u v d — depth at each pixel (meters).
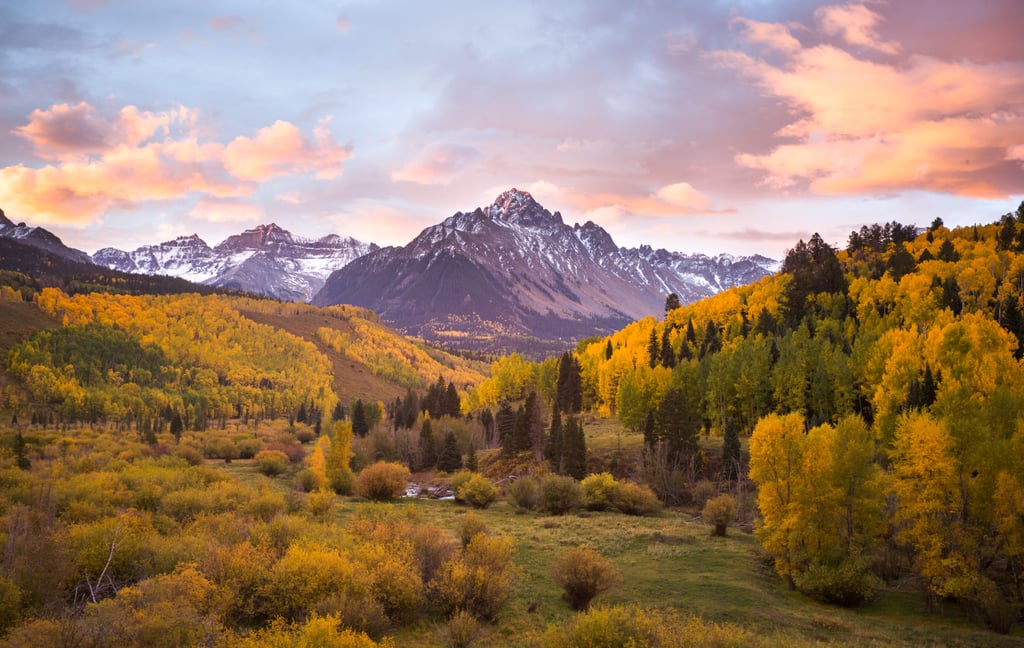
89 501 45.47
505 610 34.53
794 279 149.62
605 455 93.00
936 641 30.84
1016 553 34.59
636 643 22.95
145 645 22.75
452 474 104.94
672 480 78.31
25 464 68.44
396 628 30.17
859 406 85.31
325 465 92.50
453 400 154.50
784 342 103.06
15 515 34.12
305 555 31.48
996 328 74.12
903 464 41.62
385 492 75.44
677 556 47.59
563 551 48.62
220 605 27.67
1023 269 112.06
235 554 31.77
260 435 171.50
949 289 106.25
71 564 30.66
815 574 39.25
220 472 67.56
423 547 36.91
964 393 47.72
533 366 169.25
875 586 40.25
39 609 26.64
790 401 87.12
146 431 141.25
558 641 24.38
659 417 84.56
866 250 172.75
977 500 37.06
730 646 23.75
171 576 28.81
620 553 48.81
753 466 43.41
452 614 31.95
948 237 170.25
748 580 41.59
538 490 72.75
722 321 156.75
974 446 37.84
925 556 37.34
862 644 29.81
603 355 156.25
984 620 34.09
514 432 111.62
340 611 27.19
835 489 40.84
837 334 105.94
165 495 49.78
